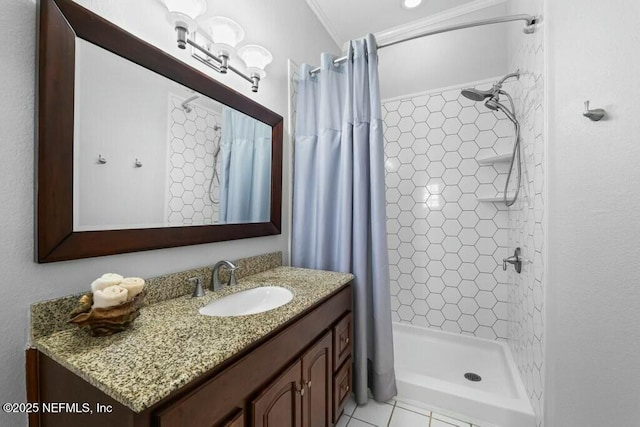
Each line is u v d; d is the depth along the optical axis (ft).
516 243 5.46
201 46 3.42
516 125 5.21
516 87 5.41
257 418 2.44
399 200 7.54
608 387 2.38
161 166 3.25
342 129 5.04
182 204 3.51
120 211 2.85
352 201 4.90
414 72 6.96
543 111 3.75
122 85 2.84
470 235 6.75
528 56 4.49
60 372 2.07
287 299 3.70
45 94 2.25
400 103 7.50
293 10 5.62
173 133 3.38
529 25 4.17
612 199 2.34
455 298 6.94
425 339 7.02
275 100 5.17
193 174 3.64
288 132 5.54
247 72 4.48
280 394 2.77
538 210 4.03
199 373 1.87
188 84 3.47
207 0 3.74
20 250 2.19
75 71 2.46
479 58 6.31
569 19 3.01
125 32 2.79
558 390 3.27
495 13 5.81
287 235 5.60
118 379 1.72
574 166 2.93
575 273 2.91
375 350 4.80
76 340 2.22
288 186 5.59
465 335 6.81
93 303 2.31
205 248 3.85
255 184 4.65
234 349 2.18
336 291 4.22
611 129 2.34
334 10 6.22
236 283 4.07
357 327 4.79
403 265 7.52
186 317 2.75
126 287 2.38
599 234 2.52
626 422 2.17
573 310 2.95
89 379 1.78
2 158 2.10
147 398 1.58
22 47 2.20
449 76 6.78
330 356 3.81
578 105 2.84
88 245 2.52
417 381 4.94
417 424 4.44
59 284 2.41
